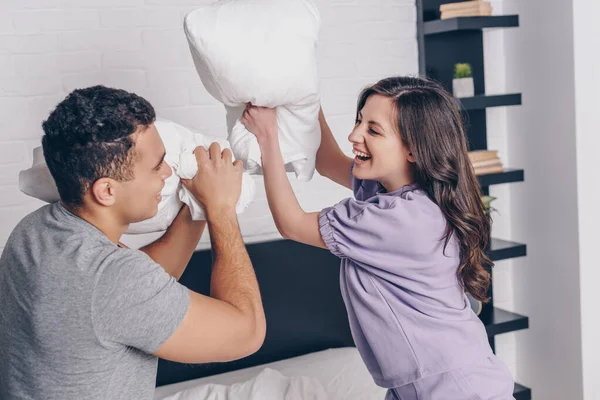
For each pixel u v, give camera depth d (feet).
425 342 5.39
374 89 5.40
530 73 9.86
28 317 4.00
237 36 4.81
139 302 3.97
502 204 10.50
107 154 4.06
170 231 5.20
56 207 4.35
